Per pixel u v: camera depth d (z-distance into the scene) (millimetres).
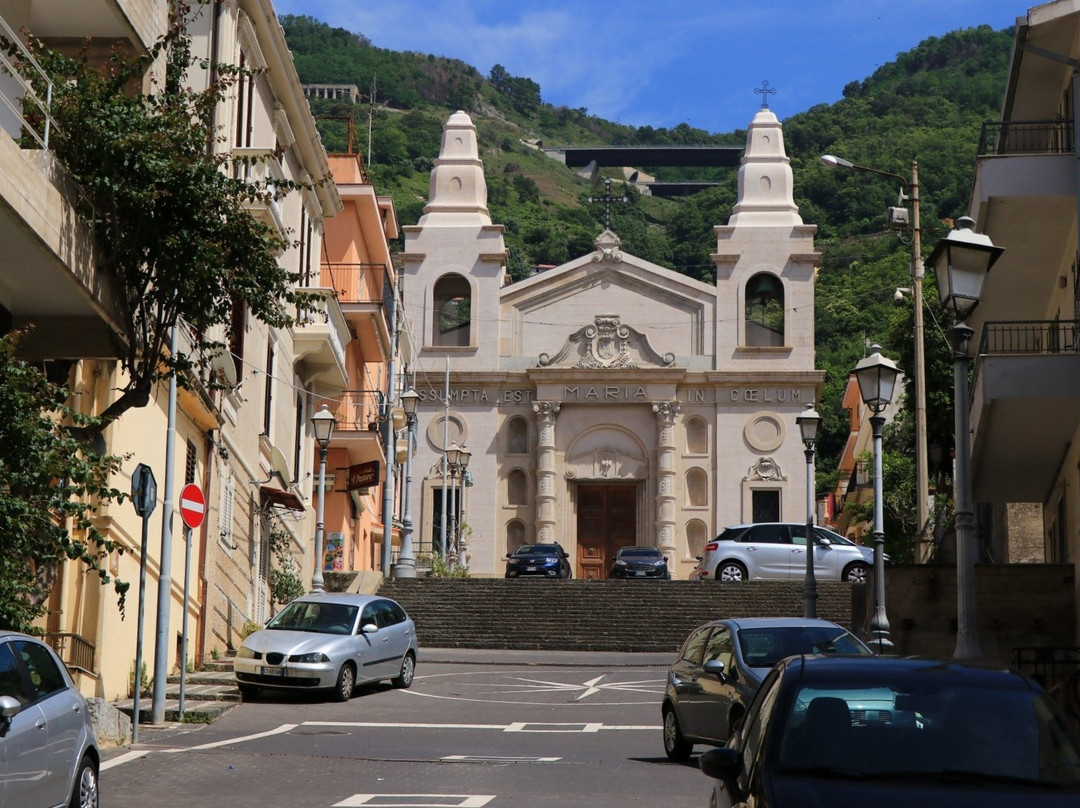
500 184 150750
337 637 23219
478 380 63125
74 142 15219
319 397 37656
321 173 35938
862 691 7559
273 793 13031
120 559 20641
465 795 12906
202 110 16453
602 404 62719
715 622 16531
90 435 15797
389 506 40594
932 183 113938
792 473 61438
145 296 16266
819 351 98125
